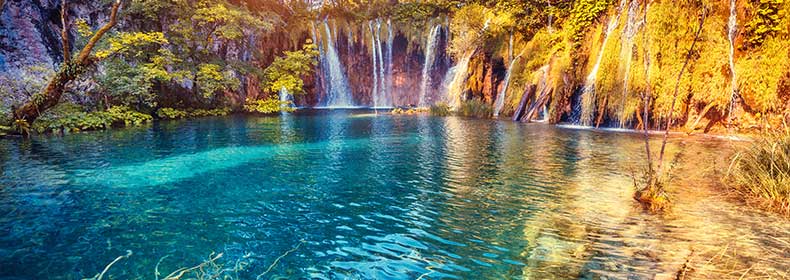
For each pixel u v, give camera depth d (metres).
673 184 7.09
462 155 10.41
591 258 4.21
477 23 26.41
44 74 16.09
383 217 5.63
